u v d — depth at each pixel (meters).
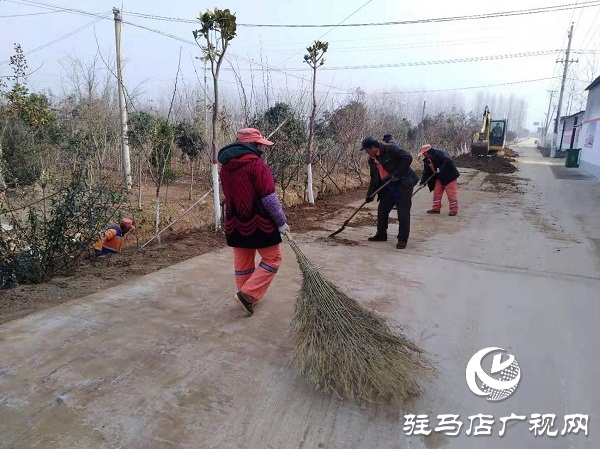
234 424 2.12
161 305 3.42
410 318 3.37
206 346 2.82
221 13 5.19
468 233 6.33
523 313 3.50
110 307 3.35
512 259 4.99
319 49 8.04
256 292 3.19
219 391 2.37
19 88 8.43
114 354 2.67
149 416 2.14
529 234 6.29
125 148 7.45
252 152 3.00
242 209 3.04
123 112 7.66
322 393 2.39
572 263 4.86
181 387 2.38
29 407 2.16
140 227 5.82
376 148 5.41
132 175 8.41
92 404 2.20
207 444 1.98
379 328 2.57
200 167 9.59
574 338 3.10
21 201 4.99
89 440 1.96
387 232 6.34
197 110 8.90
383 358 2.36
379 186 5.63
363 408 2.29
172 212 6.39
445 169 7.58
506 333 3.15
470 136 30.09
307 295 2.65
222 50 5.37
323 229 6.46
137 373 2.49
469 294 3.88
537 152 36.81
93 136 7.36
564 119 33.12
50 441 1.94
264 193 2.95
